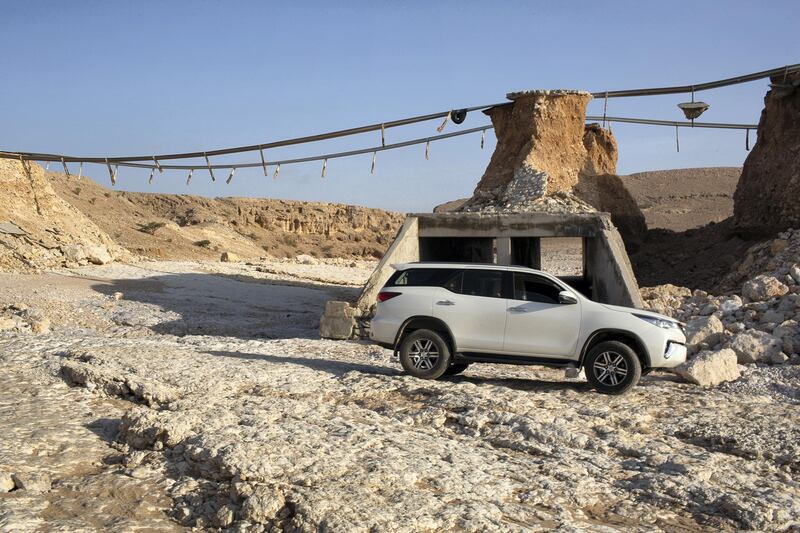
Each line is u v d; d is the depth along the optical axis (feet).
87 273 109.19
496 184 86.48
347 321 62.64
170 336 67.51
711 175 433.89
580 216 66.59
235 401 33.24
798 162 75.66
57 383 37.83
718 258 84.64
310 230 555.28
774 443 29.76
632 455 28.78
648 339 38.19
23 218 121.49
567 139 87.15
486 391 36.65
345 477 23.89
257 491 21.91
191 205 511.81
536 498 24.12
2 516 21.18
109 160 88.43
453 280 41.24
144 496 23.52
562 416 33.12
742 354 47.96
